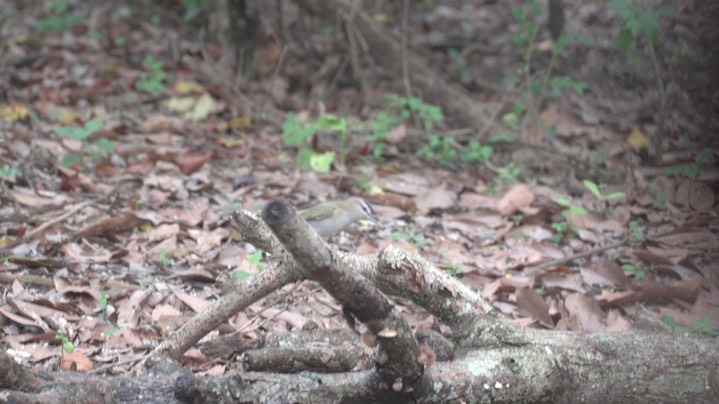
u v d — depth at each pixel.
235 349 4.60
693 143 8.09
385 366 3.48
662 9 7.29
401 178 7.59
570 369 3.87
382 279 4.13
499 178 7.79
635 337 4.01
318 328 4.25
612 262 5.80
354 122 8.83
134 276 5.53
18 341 4.70
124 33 10.84
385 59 9.24
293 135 7.50
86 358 4.50
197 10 10.95
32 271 5.43
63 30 10.66
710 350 4.00
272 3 11.26
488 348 3.90
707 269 5.88
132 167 7.31
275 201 3.13
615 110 9.28
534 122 8.41
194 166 7.29
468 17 11.98
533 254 6.21
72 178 6.78
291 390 3.51
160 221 6.26
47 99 8.73
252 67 9.92
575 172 7.89
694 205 6.95
